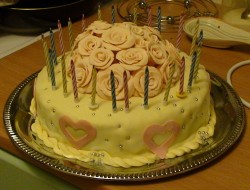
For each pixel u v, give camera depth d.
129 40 0.43
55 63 0.50
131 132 0.41
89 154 0.43
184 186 0.42
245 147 0.47
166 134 0.42
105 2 0.89
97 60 0.43
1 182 0.56
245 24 0.73
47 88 0.46
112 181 0.41
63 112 0.42
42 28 0.76
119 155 0.42
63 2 0.78
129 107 0.42
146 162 0.42
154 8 0.83
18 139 0.45
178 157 0.43
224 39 0.67
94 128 0.41
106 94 0.42
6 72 0.62
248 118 0.51
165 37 0.71
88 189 0.44
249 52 0.68
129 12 0.82
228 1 0.78
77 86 0.44
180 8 0.83
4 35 0.78
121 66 0.42
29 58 0.66
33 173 0.49
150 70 0.43
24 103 0.52
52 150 0.44
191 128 0.44
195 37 0.51
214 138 0.46
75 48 0.48
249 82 0.59
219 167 0.44
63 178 0.46
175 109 0.42
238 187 0.42
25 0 0.75
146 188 0.41
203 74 0.48
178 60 0.47
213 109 0.50
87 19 0.81
